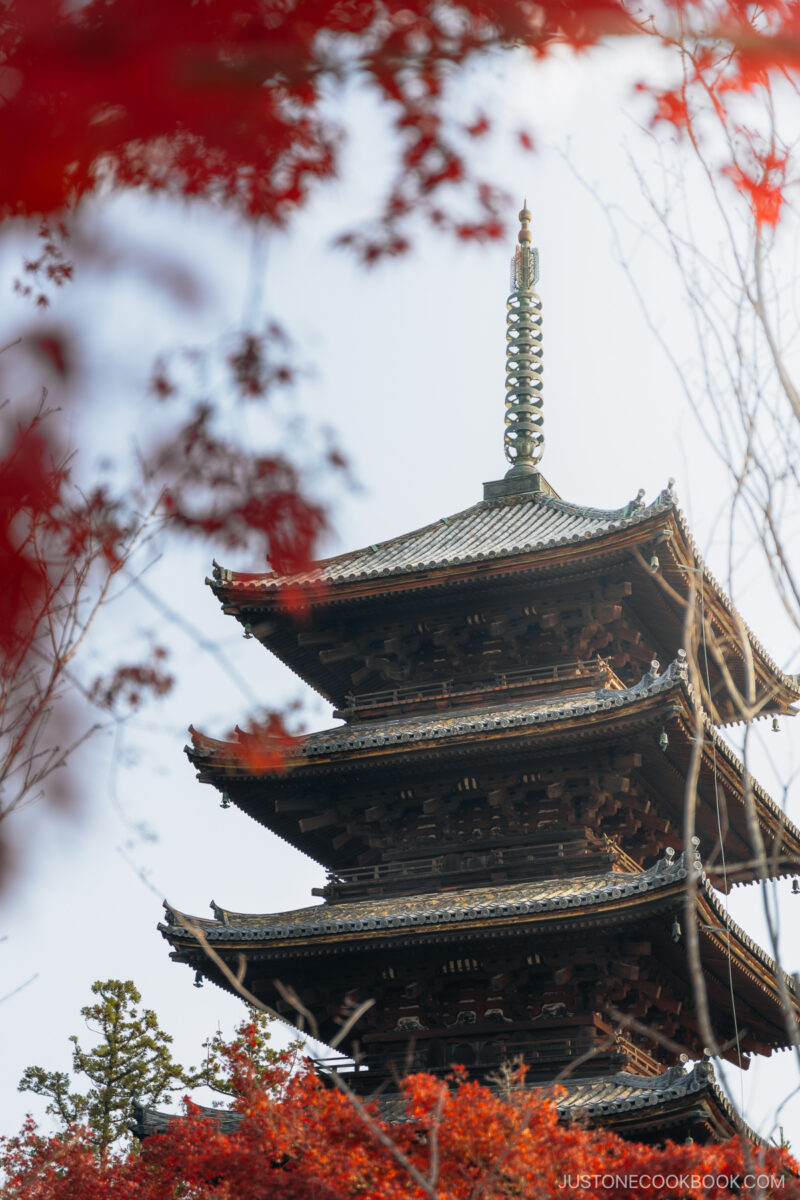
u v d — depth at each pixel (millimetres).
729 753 37344
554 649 40719
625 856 38812
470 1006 36562
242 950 36125
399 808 39406
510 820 38438
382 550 43500
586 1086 33969
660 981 37094
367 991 36875
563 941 35188
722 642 40719
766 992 38000
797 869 42406
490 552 39281
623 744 36594
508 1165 25172
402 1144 27188
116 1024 57094
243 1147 28609
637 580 39000
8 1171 33500
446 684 41062
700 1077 30719
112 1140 54375
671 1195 26109
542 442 46844
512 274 49469
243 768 38375
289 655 43062
